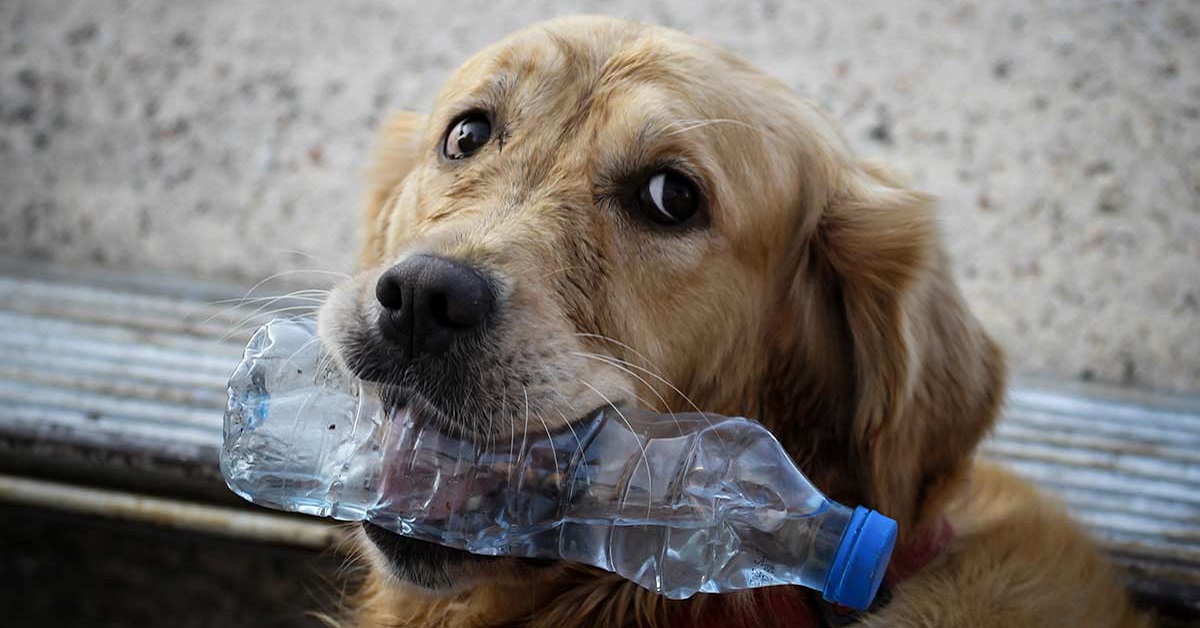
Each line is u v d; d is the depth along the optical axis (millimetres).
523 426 671
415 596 735
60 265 1092
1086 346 1057
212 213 1170
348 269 1100
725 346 736
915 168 1209
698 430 694
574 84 729
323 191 1196
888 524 639
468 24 1416
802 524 665
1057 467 881
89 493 846
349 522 778
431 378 667
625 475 686
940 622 700
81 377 903
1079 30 1413
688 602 724
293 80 1332
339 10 1444
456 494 674
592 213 707
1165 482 870
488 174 722
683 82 723
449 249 681
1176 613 790
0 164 1215
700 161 713
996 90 1324
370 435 689
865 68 1342
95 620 897
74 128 1267
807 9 1444
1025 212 1180
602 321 699
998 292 1097
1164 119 1291
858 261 745
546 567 697
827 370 755
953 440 746
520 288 676
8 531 900
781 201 743
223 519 832
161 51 1373
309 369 702
